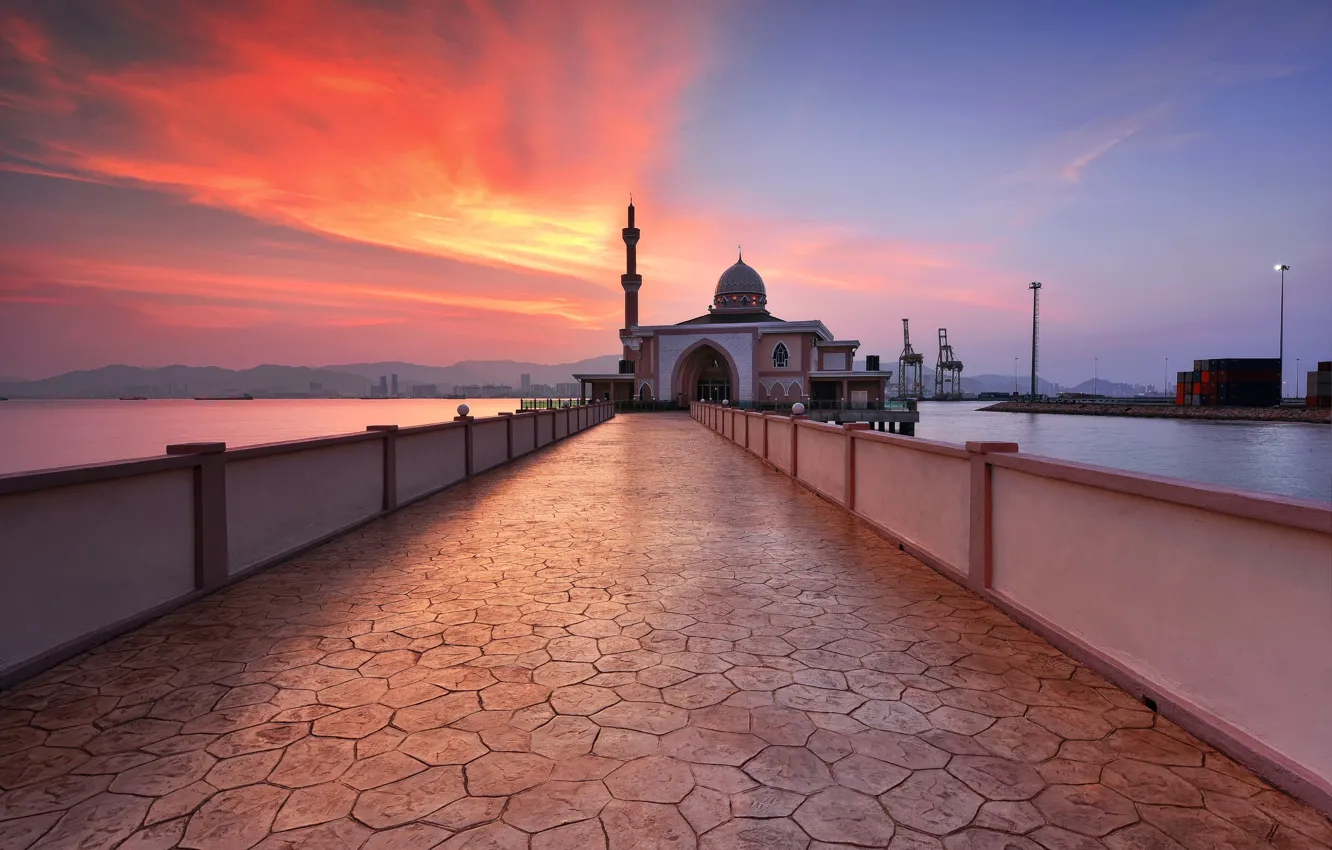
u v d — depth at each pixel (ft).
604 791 8.46
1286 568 8.54
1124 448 174.50
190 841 7.61
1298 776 8.19
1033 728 10.11
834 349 194.80
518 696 11.13
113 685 11.59
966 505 17.57
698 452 58.65
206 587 16.67
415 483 31.94
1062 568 13.34
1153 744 9.63
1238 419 245.86
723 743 9.64
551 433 68.49
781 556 20.90
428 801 8.28
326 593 16.98
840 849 7.45
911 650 13.19
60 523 12.76
